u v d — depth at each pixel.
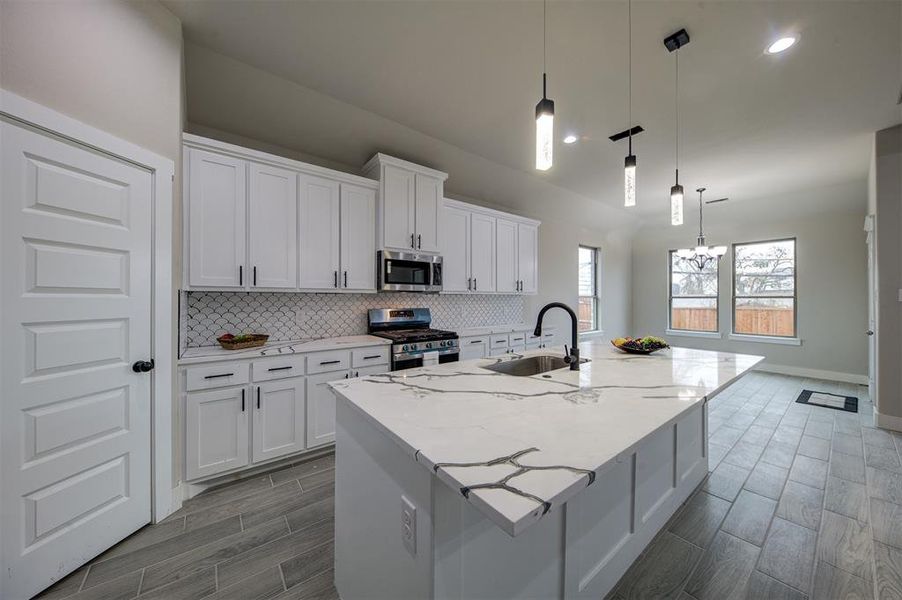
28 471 1.39
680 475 2.01
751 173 4.09
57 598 1.40
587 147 3.43
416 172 3.44
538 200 4.90
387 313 3.58
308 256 2.81
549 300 5.40
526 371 2.08
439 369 1.76
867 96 2.58
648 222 6.52
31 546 1.39
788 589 1.46
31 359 1.40
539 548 1.12
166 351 1.89
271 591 1.45
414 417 1.08
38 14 1.41
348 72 2.39
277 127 2.85
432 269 3.53
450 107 2.79
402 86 2.53
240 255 2.48
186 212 2.26
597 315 6.29
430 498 0.85
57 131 1.46
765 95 2.57
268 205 2.61
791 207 5.04
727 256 5.86
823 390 4.41
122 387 1.71
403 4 1.84
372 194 3.22
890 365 3.15
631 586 1.48
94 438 1.60
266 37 2.08
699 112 2.80
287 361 2.48
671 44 2.04
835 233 4.92
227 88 2.47
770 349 5.42
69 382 1.51
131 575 1.53
